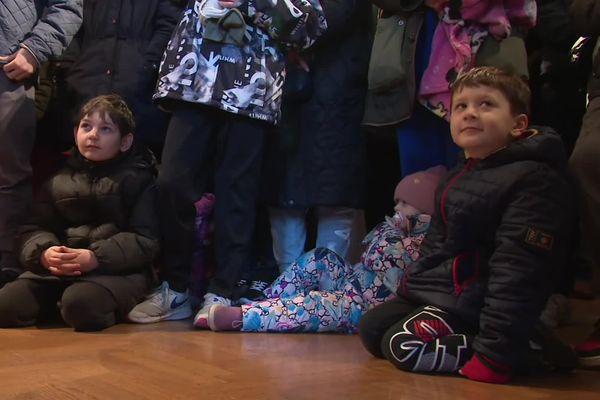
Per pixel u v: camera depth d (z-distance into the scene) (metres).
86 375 1.13
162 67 1.79
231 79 1.75
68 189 1.78
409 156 1.82
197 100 1.73
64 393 1.01
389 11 1.80
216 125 1.83
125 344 1.44
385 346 1.29
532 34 2.03
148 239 1.78
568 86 1.94
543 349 1.25
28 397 0.99
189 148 1.78
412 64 1.74
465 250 1.31
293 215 2.08
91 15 2.09
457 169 1.40
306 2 1.79
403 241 1.71
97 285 1.65
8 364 1.22
